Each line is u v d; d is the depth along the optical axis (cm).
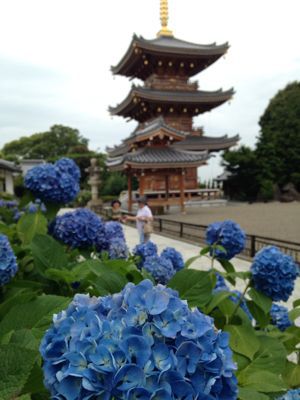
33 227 281
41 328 153
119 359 98
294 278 235
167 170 2756
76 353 99
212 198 3994
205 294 199
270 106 5928
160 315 109
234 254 312
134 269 230
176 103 3703
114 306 119
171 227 2022
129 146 3134
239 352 203
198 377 104
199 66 3856
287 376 236
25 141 7625
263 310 231
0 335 154
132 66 3894
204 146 4062
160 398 96
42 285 228
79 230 270
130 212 2772
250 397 148
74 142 7412
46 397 131
